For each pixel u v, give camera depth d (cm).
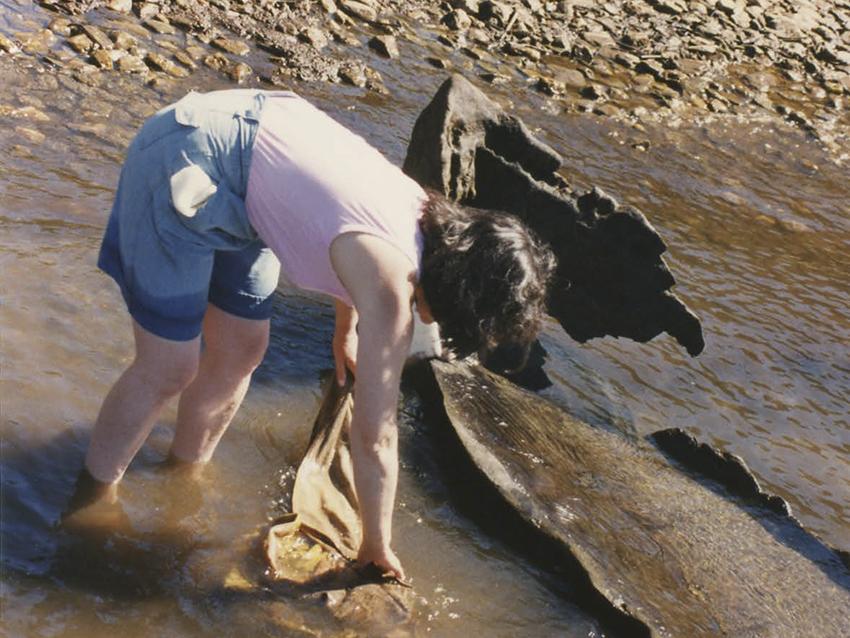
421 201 300
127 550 323
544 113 788
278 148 295
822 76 998
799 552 402
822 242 720
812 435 495
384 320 286
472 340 294
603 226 461
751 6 1088
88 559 316
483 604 344
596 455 427
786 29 1063
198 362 327
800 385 535
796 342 575
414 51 802
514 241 289
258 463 375
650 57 927
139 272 304
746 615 361
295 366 435
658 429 466
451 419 409
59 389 372
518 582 357
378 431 298
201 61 675
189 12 730
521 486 385
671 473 432
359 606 321
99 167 523
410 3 880
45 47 624
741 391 515
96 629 295
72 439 354
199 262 303
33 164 508
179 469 358
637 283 462
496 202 475
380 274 284
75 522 326
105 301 424
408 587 335
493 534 377
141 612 305
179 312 308
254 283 330
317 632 312
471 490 387
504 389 449
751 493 429
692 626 347
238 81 670
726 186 766
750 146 845
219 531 340
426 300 295
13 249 438
